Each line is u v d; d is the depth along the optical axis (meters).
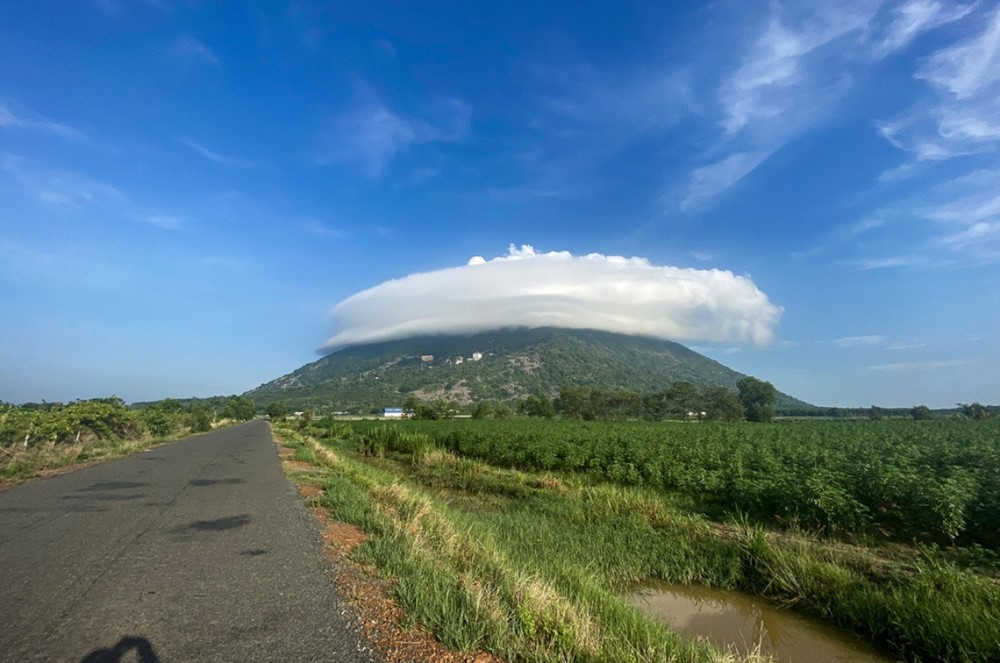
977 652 5.95
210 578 6.18
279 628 4.75
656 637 5.37
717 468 17.64
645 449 20.67
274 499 12.05
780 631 7.14
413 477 21.41
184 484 14.40
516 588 5.62
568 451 22.20
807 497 11.10
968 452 17.50
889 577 7.93
